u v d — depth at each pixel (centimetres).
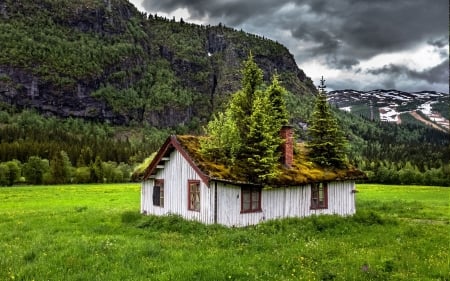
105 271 1631
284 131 3309
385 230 2723
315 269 1655
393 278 1580
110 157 18850
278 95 3506
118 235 2462
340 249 2016
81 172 13525
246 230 2564
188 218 2917
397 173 13150
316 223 2777
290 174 3162
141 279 1494
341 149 3675
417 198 6512
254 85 3225
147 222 2777
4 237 2405
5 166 11988
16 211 4150
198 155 2920
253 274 1556
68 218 3231
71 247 1986
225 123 3011
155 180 3297
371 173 13212
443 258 1881
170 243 2134
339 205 3550
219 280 1505
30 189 8894
